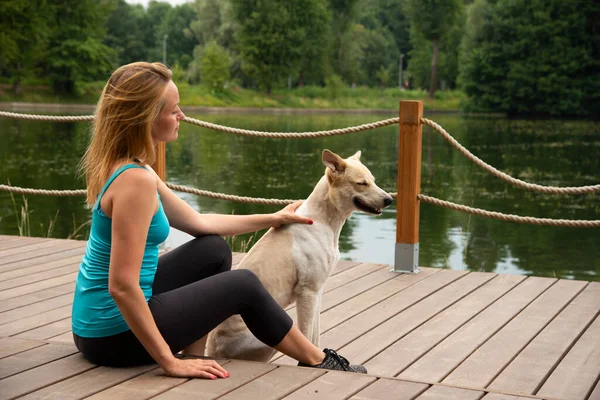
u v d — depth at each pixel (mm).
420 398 2113
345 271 4586
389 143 23172
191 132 27516
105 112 2232
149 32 75375
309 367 2373
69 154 17328
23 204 10430
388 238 8289
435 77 56719
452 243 8430
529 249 8133
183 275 2545
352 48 57938
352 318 3572
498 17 43250
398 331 3359
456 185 13156
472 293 4039
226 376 2258
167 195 2564
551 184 13195
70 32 47906
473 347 3121
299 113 45969
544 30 41562
